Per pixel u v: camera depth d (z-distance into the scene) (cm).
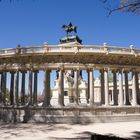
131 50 6088
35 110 5619
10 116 5781
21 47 6003
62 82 5825
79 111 5616
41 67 5969
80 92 7938
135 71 6388
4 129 4359
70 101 7650
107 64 6088
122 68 6200
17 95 6081
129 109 6025
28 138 3366
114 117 5759
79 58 5941
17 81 6141
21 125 4981
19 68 6150
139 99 6525
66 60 5941
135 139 3212
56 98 7588
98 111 5722
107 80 6009
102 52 5816
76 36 8600
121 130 4191
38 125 4981
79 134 3719
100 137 2198
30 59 6059
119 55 5978
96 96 10294
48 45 5862
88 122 5541
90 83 5891
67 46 5828
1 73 6681
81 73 8275
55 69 5981
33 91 6519
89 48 5888
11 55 6062
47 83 5897
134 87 6284
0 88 6912
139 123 5422
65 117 5478
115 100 6288
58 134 3734
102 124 5225
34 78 6197
